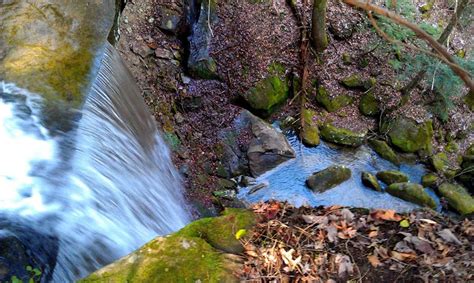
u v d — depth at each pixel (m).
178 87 7.28
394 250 3.42
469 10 7.56
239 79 7.55
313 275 3.24
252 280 3.16
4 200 3.67
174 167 6.65
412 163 7.74
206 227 3.52
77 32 4.79
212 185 6.74
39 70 4.34
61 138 4.06
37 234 3.63
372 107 8.01
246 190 6.86
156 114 6.91
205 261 3.23
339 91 8.02
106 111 5.04
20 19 4.69
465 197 7.12
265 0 8.02
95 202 4.22
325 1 7.46
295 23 8.09
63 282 3.65
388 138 7.86
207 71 7.39
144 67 7.15
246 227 3.53
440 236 3.50
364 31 8.16
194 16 7.58
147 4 7.52
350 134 7.71
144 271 3.15
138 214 4.95
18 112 4.01
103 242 4.15
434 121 8.01
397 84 7.97
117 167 4.85
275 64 7.85
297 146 7.60
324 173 7.02
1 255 3.38
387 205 6.87
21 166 3.82
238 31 7.71
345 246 3.45
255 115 7.60
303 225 3.60
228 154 7.07
